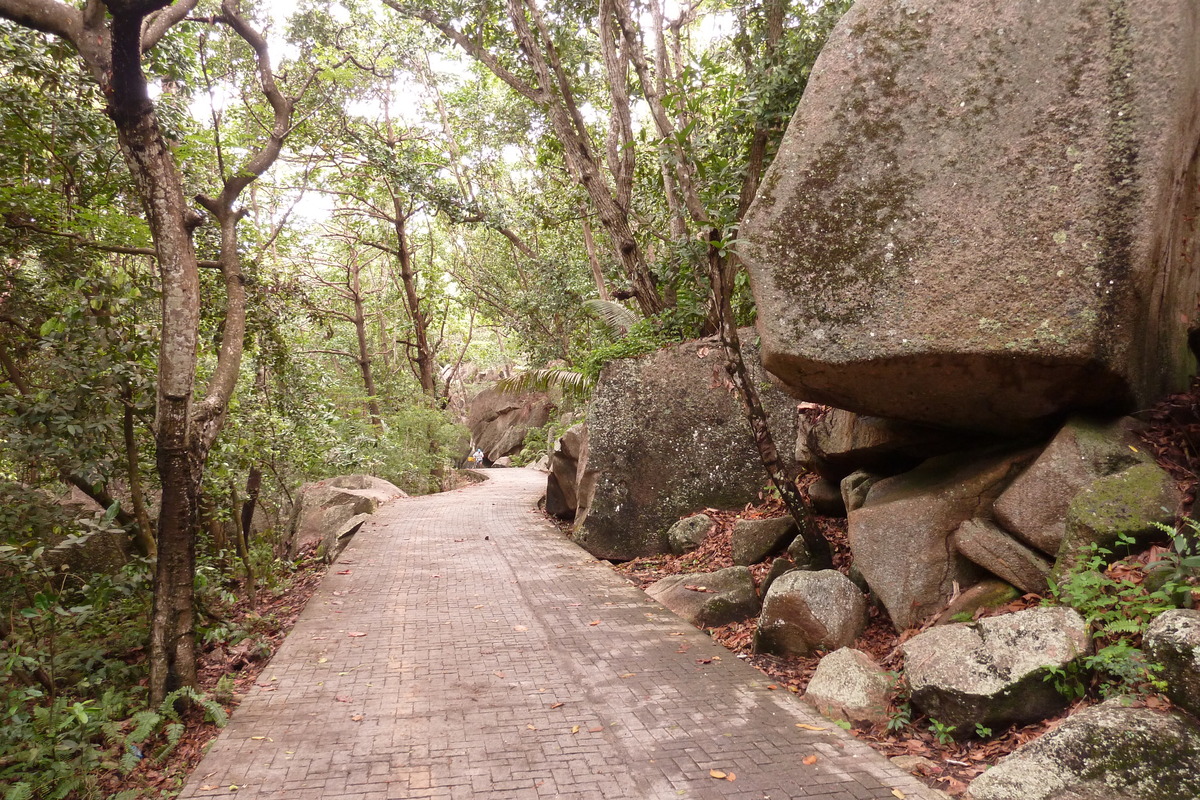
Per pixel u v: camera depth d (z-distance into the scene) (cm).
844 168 457
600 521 880
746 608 579
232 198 595
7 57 587
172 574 444
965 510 471
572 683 444
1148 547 372
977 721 342
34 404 493
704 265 621
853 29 463
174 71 677
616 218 1041
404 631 564
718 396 866
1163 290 434
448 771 334
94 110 658
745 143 951
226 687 441
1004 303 410
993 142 420
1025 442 485
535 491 1694
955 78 432
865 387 468
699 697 416
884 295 440
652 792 311
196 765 358
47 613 438
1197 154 445
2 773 354
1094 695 331
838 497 690
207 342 813
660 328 971
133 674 530
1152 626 310
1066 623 348
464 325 4116
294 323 1008
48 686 471
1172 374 464
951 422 494
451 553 893
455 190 1185
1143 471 390
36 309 620
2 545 436
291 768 340
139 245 675
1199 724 286
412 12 1161
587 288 1977
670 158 790
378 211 2223
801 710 395
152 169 438
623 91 1022
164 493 445
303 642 539
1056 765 286
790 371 479
